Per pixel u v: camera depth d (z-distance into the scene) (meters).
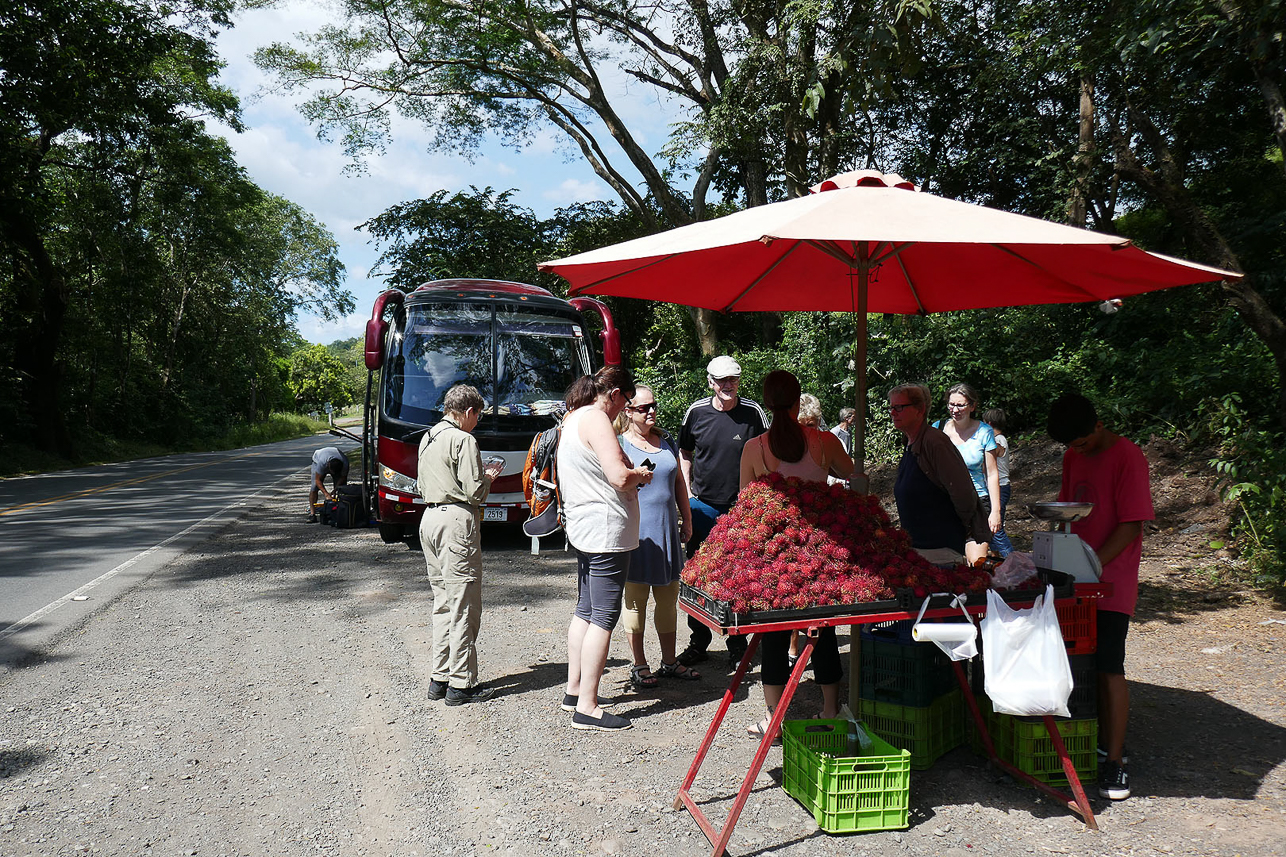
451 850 3.43
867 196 3.48
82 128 23.89
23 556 9.68
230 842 3.49
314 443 54.75
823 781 3.52
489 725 4.73
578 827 3.61
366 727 4.70
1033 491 11.06
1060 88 15.10
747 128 15.60
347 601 7.51
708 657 6.04
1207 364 10.30
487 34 20.95
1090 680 3.88
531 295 11.12
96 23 22.22
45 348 27.52
